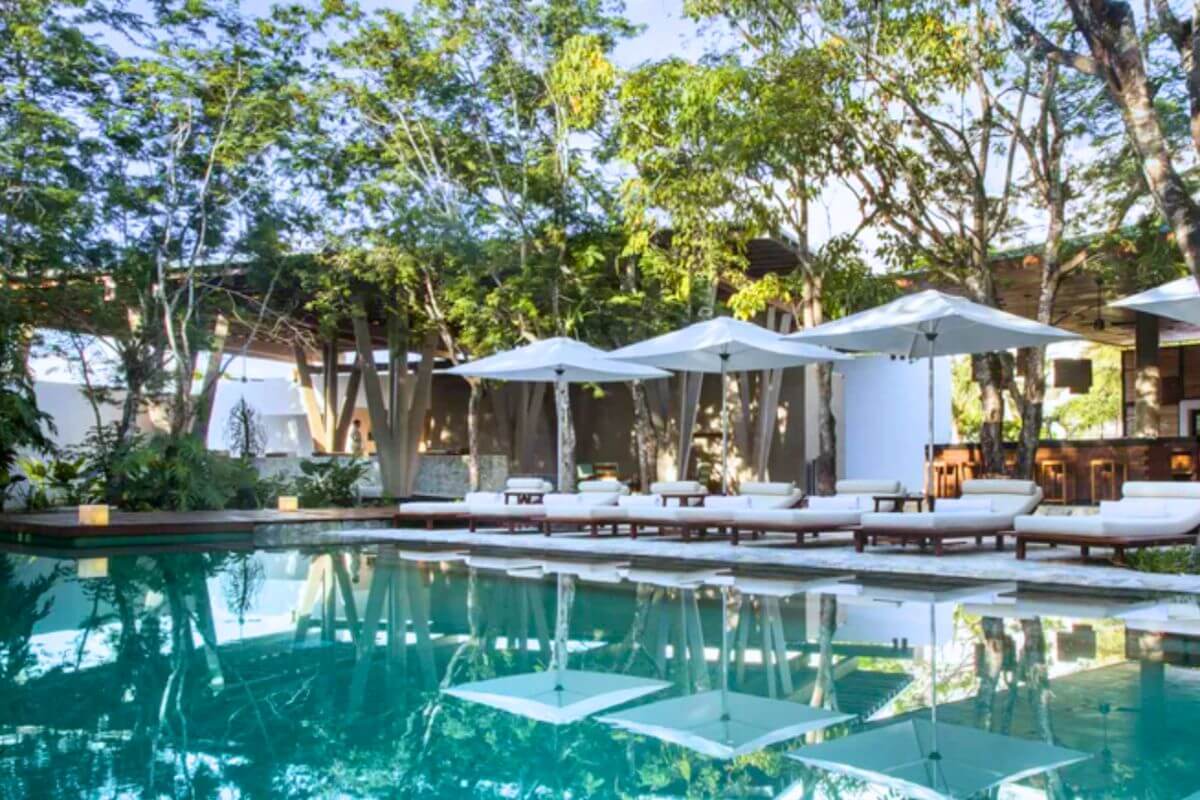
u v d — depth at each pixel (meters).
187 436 16.09
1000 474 12.50
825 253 12.73
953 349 11.23
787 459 20.77
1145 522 8.62
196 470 16.05
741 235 12.84
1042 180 11.68
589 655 5.85
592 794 3.37
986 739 3.98
